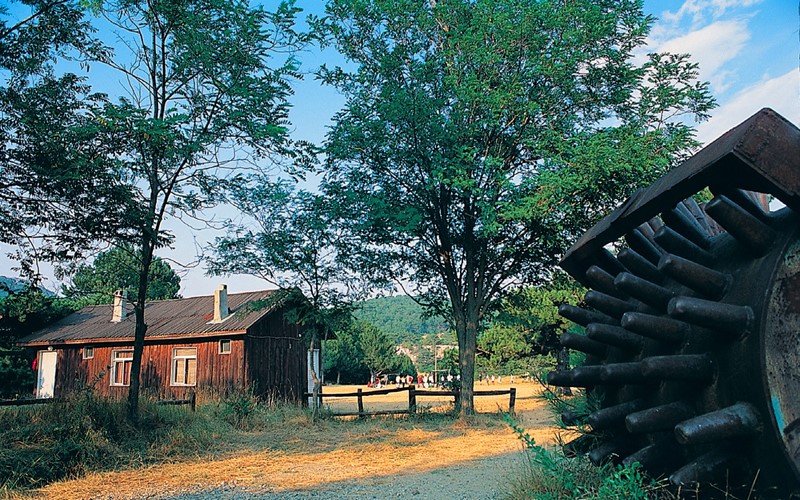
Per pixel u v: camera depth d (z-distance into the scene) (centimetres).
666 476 334
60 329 2722
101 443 984
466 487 739
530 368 2409
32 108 1063
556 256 1570
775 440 250
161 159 1121
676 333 305
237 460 1006
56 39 1126
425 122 1383
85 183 1074
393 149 1465
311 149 1201
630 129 1355
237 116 1096
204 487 793
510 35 1366
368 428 1419
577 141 1326
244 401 1515
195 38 1081
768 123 251
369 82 1500
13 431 942
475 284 1680
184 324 2394
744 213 272
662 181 335
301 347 2403
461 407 1586
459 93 1398
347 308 1712
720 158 262
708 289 288
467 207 1542
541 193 1311
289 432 1369
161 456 1007
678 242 331
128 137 1075
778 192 251
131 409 1145
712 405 284
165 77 1172
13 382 2350
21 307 1340
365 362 5144
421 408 1769
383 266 1689
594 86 1493
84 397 1141
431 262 1698
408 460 989
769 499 260
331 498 715
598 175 1264
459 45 1411
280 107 1164
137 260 1234
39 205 1097
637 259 370
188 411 1361
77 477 854
